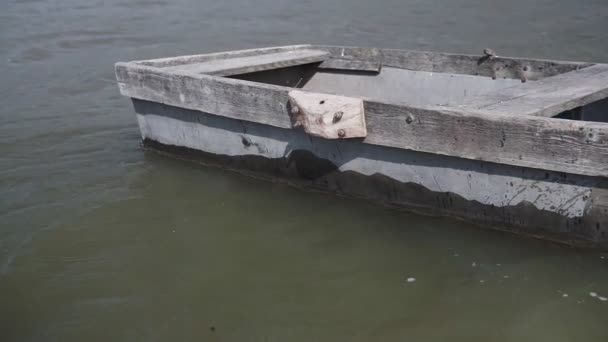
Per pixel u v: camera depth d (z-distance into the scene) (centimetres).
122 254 432
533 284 370
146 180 541
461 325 346
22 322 368
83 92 818
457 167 410
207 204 494
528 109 397
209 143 546
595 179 359
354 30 1150
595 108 494
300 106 434
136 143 634
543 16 1195
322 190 493
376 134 430
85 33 1136
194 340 348
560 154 361
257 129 503
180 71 537
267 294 384
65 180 549
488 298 364
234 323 360
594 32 1082
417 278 388
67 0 1402
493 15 1221
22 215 490
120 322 365
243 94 488
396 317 356
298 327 354
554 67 528
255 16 1266
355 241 430
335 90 657
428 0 1362
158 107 568
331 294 380
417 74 602
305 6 1342
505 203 400
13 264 425
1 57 986
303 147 482
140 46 1056
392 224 443
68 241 451
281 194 500
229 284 395
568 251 388
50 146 629
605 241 372
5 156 604
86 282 403
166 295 387
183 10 1318
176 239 448
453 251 407
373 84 632
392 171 443
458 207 424
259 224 461
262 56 645
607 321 338
